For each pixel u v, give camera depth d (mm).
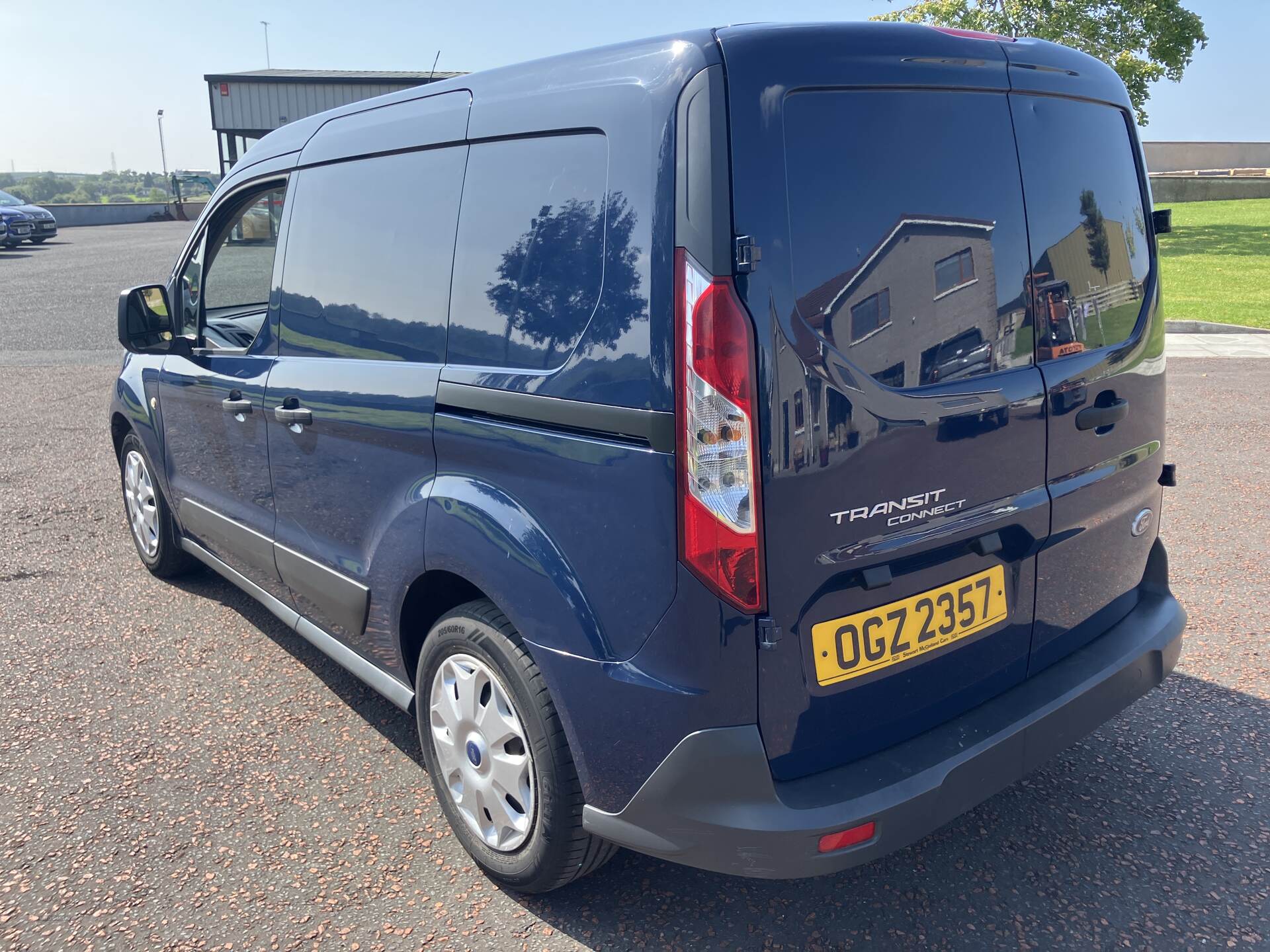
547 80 2283
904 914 2463
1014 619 2447
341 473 2965
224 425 3641
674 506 1951
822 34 1998
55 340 12070
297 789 3018
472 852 2617
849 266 2002
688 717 1999
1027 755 2359
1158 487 2916
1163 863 2625
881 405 2047
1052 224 2418
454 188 2543
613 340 2043
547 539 2219
